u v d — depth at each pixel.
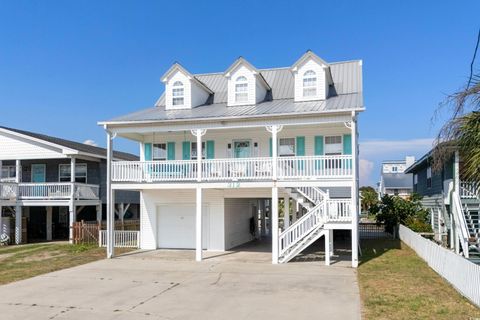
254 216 30.09
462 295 12.52
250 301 12.31
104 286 14.61
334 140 22.42
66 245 25.98
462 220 19.42
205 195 23.86
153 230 24.67
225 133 24.00
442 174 25.91
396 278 15.26
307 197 20.77
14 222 28.95
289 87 25.20
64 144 30.27
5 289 14.34
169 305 11.97
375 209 31.45
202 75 28.28
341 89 24.05
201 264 19.00
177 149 24.70
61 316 11.01
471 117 7.64
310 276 15.91
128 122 21.34
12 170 32.34
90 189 29.83
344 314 10.80
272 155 21.19
